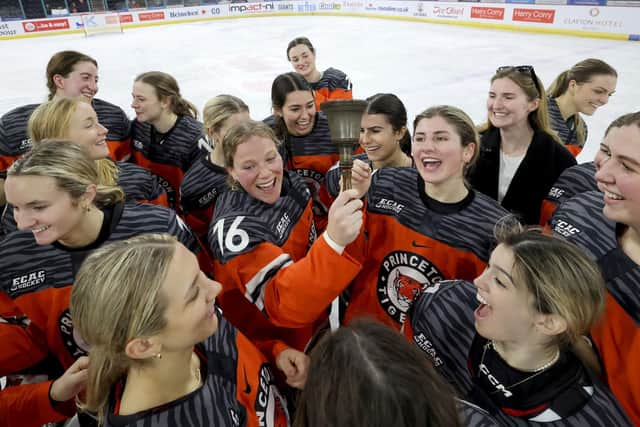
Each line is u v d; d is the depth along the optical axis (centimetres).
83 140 171
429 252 155
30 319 134
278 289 121
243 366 108
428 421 54
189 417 84
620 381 113
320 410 56
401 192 166
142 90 265
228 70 1089
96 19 1714
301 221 170
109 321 71
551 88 286
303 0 2028
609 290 115
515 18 1319
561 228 133
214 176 226
